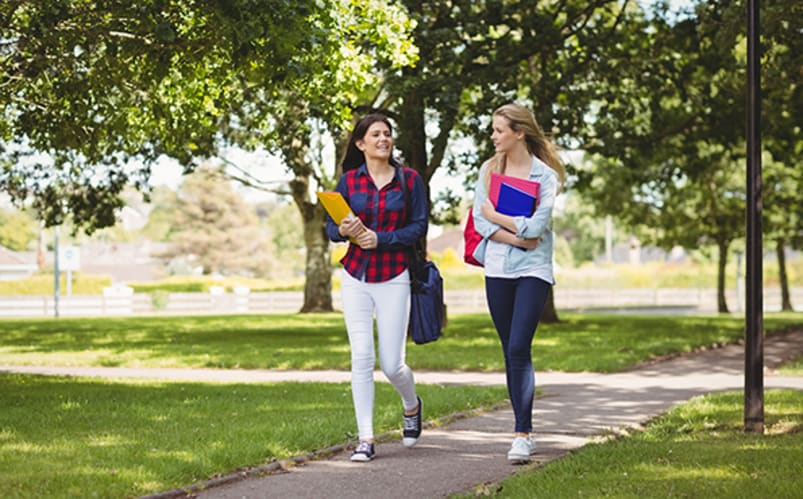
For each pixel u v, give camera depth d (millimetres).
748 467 5867
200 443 6844
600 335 21422
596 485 5418
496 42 20141
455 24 19047
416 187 6867
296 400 9914
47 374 13656
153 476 5648
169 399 10000
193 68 11031
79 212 24328
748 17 7742
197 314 41312
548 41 20359
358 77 12906
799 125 20156
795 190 34688
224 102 13102
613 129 22047
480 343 19328
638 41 22516
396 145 19391
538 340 19875
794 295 60344
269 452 6535
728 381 12305
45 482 5445
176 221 85062
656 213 35844
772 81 16953
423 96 18531
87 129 12164
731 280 67812
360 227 6574
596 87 21156
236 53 8727
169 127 12984
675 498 5047
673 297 58656
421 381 12758
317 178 32875
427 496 5441
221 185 84188
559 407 9461
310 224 35406
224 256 83688
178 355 16875
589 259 104312
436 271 6914
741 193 35781
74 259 41344
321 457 6672
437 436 7605
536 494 5215
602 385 11844
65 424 7980
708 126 23297
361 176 6848
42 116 11961
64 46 10203
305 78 9914
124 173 24062
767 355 16641
